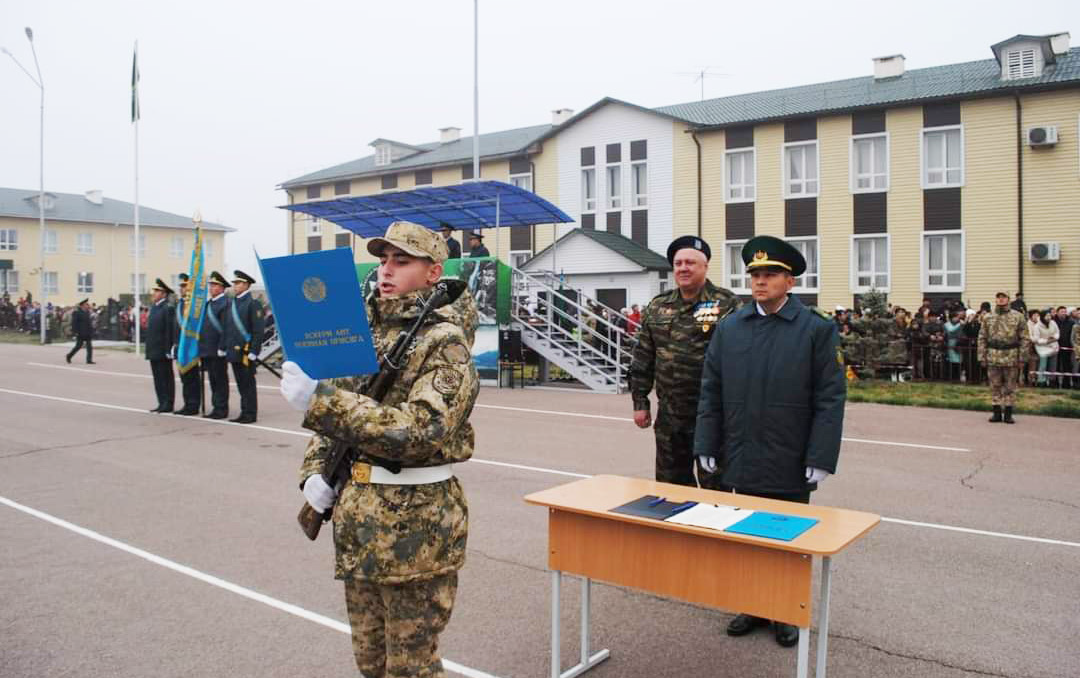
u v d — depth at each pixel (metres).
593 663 4.26
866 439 11.26
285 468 9.32
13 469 9.27
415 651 2.94
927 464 9.50
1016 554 6.09
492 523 6.96
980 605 5.07
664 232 29.39
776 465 4.52
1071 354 17.92
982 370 17.62
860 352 18.64
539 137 31.80
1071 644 4.49
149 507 7.53
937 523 6.95
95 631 4.70
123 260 57.81
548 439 11.22
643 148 29.77
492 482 8.52
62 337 39.28
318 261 2.68
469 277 18.48
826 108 25.98
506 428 12.20
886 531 6.70
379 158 38.72
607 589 5.43
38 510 7.41
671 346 5.41
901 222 25.23
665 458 5.51
